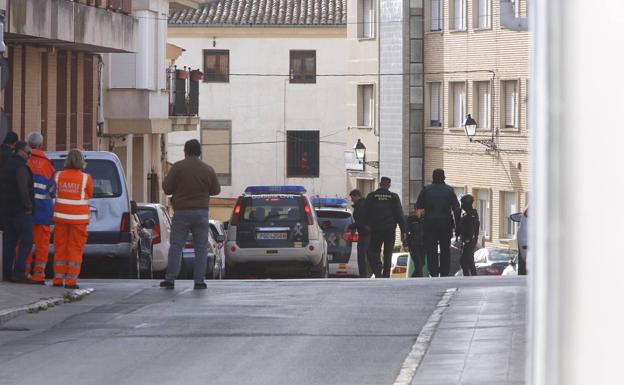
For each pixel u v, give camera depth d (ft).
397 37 432.66
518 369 65.57
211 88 547.49
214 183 127.24
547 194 12.54
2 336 90.12
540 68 12.78
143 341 84.99
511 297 105.29
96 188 161.79
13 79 238.48
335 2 554.46
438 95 421.59
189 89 370.53
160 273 205.87
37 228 127.34
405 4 428.15
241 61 546.67
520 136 376.27
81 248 122.42
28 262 134.92
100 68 305.94
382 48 442.91
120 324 95.09
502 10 134.31
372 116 456.45
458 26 407.85
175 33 545.03
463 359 70.74
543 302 12.59
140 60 325.42
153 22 332.60
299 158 548.72
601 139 12.35
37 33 222.07
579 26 12.51
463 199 197.26
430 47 423.64
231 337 85.71
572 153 12.44
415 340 81.71
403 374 66.59
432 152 426.10
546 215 12.54
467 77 402.11
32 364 75.61
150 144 366.43
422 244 191.83
